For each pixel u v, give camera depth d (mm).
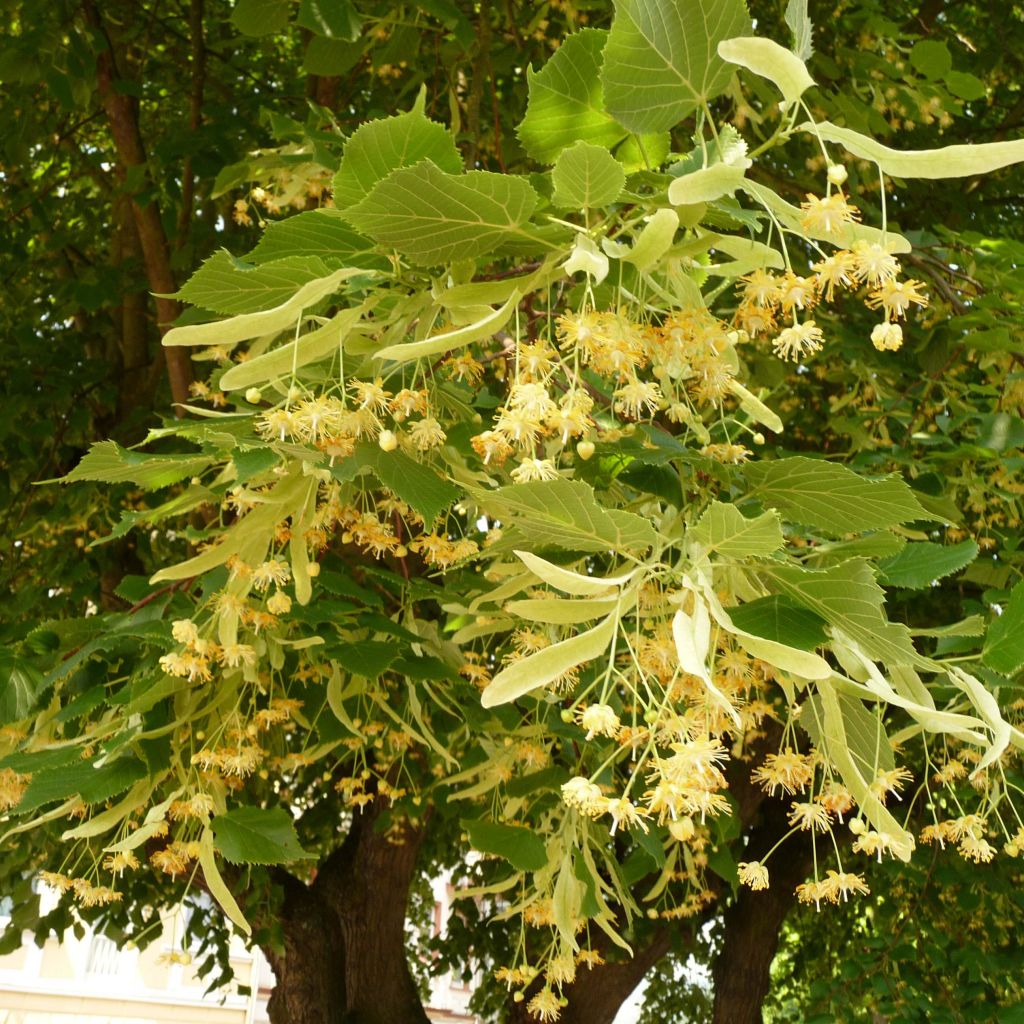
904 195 2020
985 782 980
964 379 1695
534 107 859
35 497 2105
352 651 1074
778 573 810
